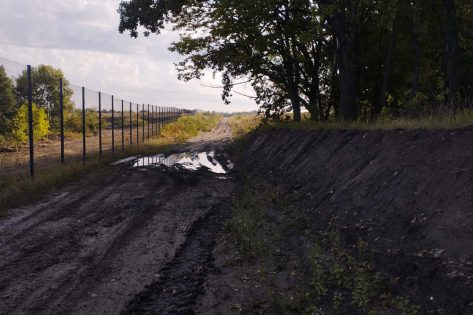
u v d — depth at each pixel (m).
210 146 37.03
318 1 18.94
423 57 21.38
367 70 23.45
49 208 12.12
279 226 9.54
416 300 4.98
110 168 20.53
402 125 9.95
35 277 7.06
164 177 18.36
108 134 52.28
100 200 13.39
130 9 23.62
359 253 6.75
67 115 55.62
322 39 20.28
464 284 4.55
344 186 9.38
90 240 9.23
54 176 16.00
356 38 21.50
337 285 6.17
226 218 11.28
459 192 5.95
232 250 8.56
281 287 6.63
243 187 15.82
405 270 5.55
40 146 34.97
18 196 13.29
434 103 12.67
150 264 7.82
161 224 10.77
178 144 40.09
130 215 11.62
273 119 30.95
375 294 5.50
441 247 5.38
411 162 7.70
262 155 21.94
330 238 7.93
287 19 24.41
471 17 19.42
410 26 18.53
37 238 9.23
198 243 9.16
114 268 7.58
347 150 11.20
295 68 27.09
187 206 12.93
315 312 5.69
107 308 5.98
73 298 6.28
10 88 38.59
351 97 19.12
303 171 13.19
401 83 23.00
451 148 7.04
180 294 6.49
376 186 8.13
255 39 24.92
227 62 28.19
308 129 17.48
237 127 70.00
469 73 18.53
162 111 57.81
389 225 6.71
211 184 17.03
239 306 6.05
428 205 6.32
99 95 24.61
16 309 5.89
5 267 7.47
